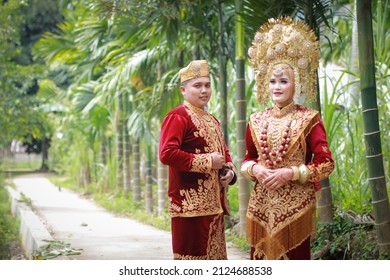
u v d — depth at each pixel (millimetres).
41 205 14727
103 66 13586
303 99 7480
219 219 4840
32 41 24984
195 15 8328
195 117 4812
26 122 14812
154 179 15414
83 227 10531
